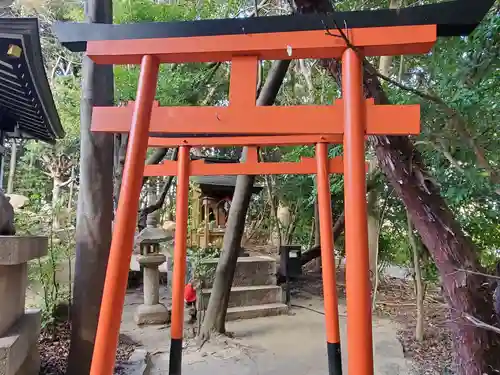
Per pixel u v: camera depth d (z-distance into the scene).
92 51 1.53
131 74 5.53
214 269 5.47
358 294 1.32
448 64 2.43
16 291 2.61
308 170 3.60
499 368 1.74
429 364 3.57
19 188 9.39
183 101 5.71
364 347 1.29
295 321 5.21
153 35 1.52
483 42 2.21
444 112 2.11
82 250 2.78
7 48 2.24
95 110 1.76
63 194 9.84
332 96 6.00
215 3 6.21
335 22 1.33
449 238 1.85
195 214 6.43
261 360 3.76
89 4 3.02
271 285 6.01
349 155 1.41
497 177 2.08
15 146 8.98
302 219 8.61
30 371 2.71
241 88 1.53
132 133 1.46
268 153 8.41
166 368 3.53
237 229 4.49
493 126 2.37
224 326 4.50
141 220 6.97
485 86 2.33
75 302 2.76
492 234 3.22
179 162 3.61
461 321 1.79
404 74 3.49
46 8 7.68
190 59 1.56
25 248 2.29
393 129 1.44
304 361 3.75
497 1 2.17
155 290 5.14
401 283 7.18
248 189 4.50
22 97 2.88
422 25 1.38
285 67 4.26
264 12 5.91
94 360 1.31
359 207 1.37
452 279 1.84
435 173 2.76
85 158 2.84
